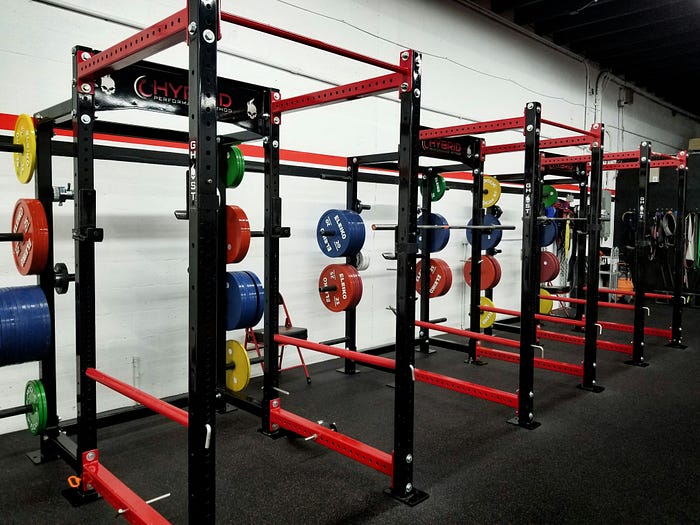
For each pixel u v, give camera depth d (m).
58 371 3.37
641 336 5.02
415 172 2.36
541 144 4.26
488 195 5.19
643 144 4.86
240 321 3.32
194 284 1.69
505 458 2.89
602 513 2.34
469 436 3.21
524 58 7.05
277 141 3.11
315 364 4.90
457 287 6.44
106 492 2.24
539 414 3.62
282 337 3.17
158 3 3.68
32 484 2.59
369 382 4.34
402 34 5.42
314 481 2.63
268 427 3.20
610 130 9.18
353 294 4.00
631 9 6.20
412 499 2.43
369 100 5.16
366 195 5.23
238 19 1.79
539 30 7.15
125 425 3.37
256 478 2.66
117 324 3.64
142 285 3.74
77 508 2.38
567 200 7.20
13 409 2.63
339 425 3.38
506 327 5.79
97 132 2.69
